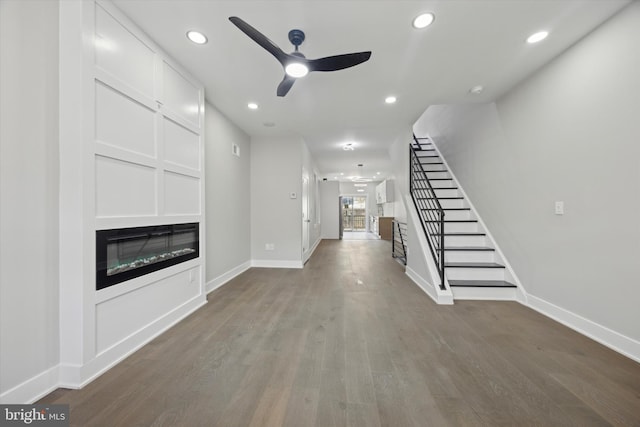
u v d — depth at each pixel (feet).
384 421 4.14
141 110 6.49
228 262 12.83
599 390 4.84
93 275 5.16
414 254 12.95
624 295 6.04
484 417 4.22
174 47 7.13
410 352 6.23
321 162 24.25
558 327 7.55
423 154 18.60
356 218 42.42
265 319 8.14
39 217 4.67
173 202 7.74
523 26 6.28
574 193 7.23
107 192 5.54
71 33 4.95
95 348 5.23
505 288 9.86
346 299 10.05
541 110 8.26
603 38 6.27
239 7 5.68
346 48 7.12
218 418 4.19
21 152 4.41
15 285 4.34
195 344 6.57
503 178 10.37
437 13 5.85
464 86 9.37
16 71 4.33
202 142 9.12
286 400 4.60
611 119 6.19
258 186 15.97
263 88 9.51
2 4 4.17
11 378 4.29
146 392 4.79
